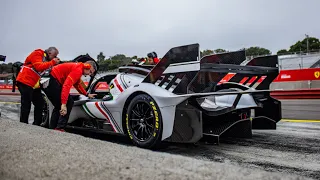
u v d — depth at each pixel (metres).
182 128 2.59
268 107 3.66
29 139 1.84
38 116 4.32
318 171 2.16
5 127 2.36
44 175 1.15
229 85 3.86
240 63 3.53
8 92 19.81
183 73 2.68
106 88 4.34
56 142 1.75
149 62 6.55
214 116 2.99
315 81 11.63
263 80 3.70
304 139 3.51
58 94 3.69
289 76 12.28
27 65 4.15
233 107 2.93
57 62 4.10
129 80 3.41
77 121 4.07
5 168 1.25
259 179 1.03
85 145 1.67
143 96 2.86
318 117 5.64
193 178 1.06
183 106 2.60
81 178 1.10
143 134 2.91
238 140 3.47
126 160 1.32
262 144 3.22
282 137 3.65
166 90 2.76
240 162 2.44
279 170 2.19
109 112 3.36
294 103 8.52
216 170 1.15
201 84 3.23
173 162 1.28
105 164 1.26
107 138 3.61
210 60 3.13
